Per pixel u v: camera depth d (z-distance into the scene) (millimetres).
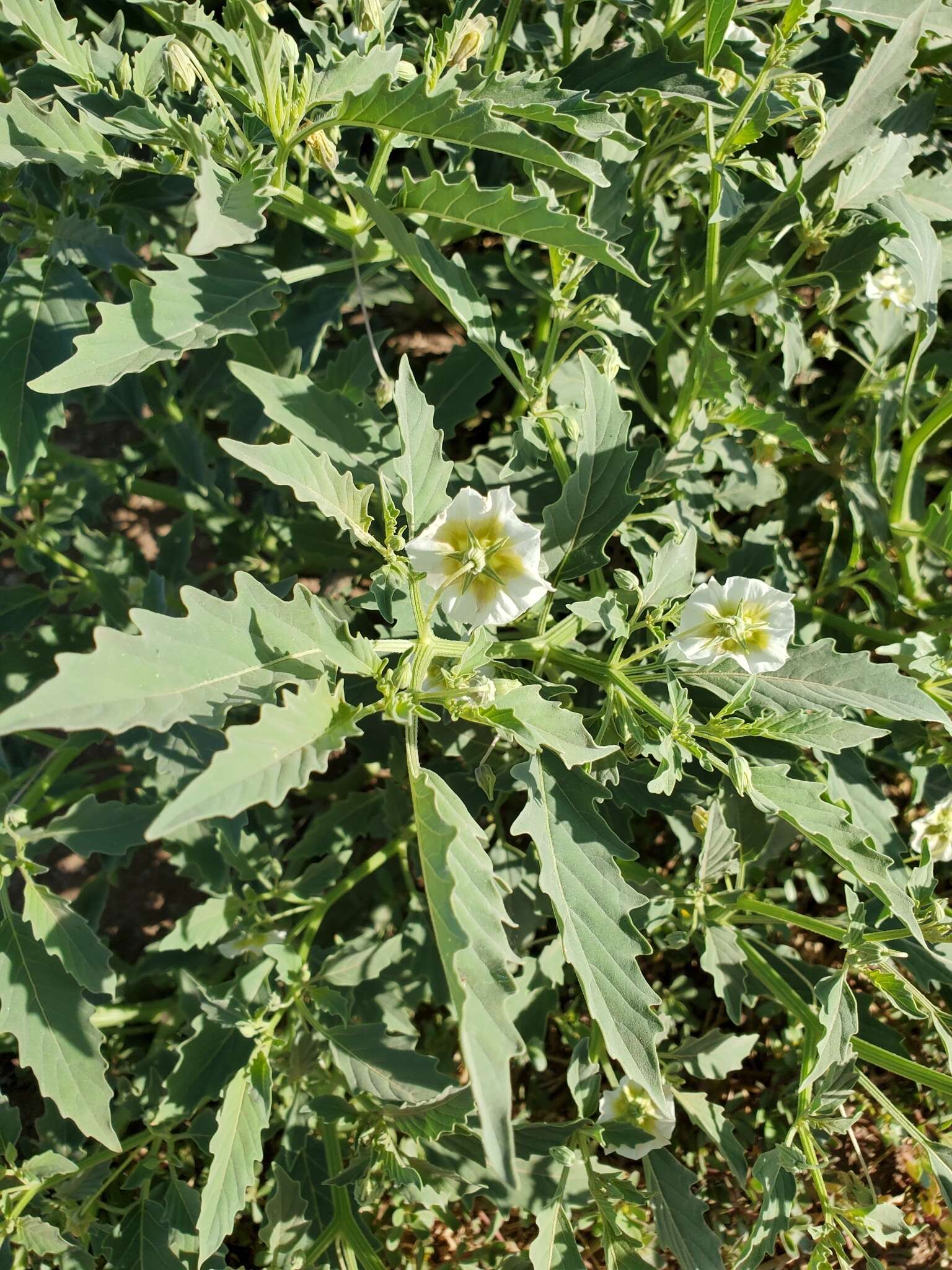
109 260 210
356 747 296
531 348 293
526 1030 254
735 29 235
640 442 270
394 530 171
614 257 180
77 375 172
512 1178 114
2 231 224
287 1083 260
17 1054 305
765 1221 188
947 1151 185
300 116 183
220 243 165
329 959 237
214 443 306
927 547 272
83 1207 221
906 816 258
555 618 254
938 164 293
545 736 156
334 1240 224
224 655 144
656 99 222
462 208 185
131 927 321
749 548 257
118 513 354
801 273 300
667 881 231
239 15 192
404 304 339
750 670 177
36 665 268
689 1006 292
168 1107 223
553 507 198
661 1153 218
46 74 227
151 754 227
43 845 239
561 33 262
